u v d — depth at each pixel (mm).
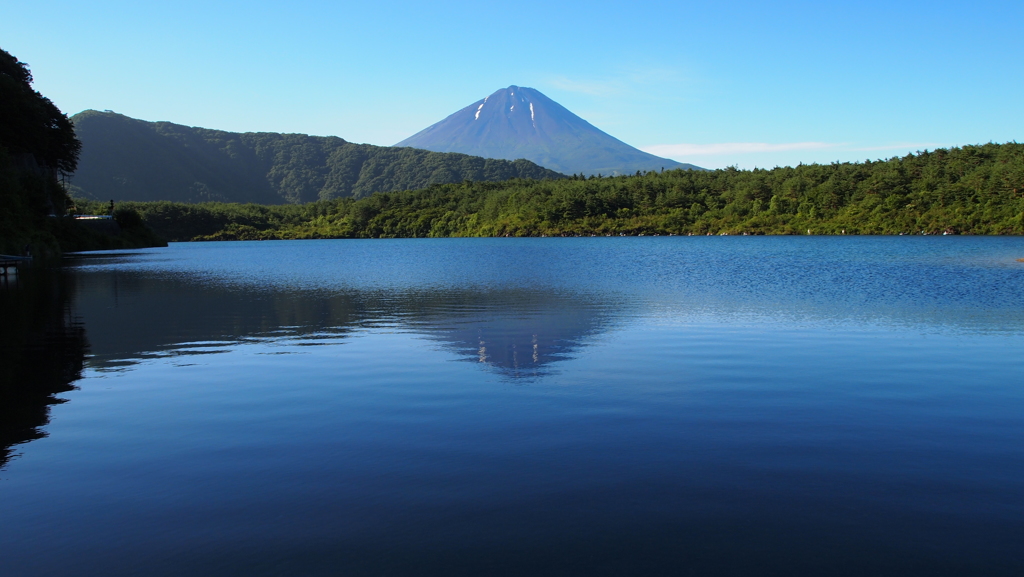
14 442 10500
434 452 9859
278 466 9352
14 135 109500
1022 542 7102
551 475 8922
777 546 7074
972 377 14625
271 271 58156
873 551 6969
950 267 53000
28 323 24656
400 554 6973
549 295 33438
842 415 11648
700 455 9641
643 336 20469
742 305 28406
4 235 71812
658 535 7324
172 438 10641
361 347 18969
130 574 6652
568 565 6746
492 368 15859
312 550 7059
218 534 7418
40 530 7547
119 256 95875
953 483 8586
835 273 47250
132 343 19984
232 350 18672
